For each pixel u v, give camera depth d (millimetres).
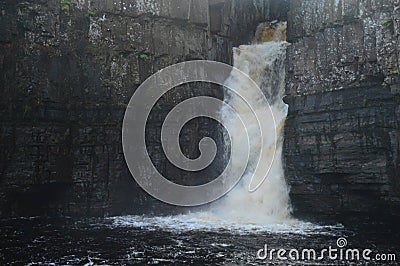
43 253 15156
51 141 22219
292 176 23000
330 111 21797
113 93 23562
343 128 21203
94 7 23766
